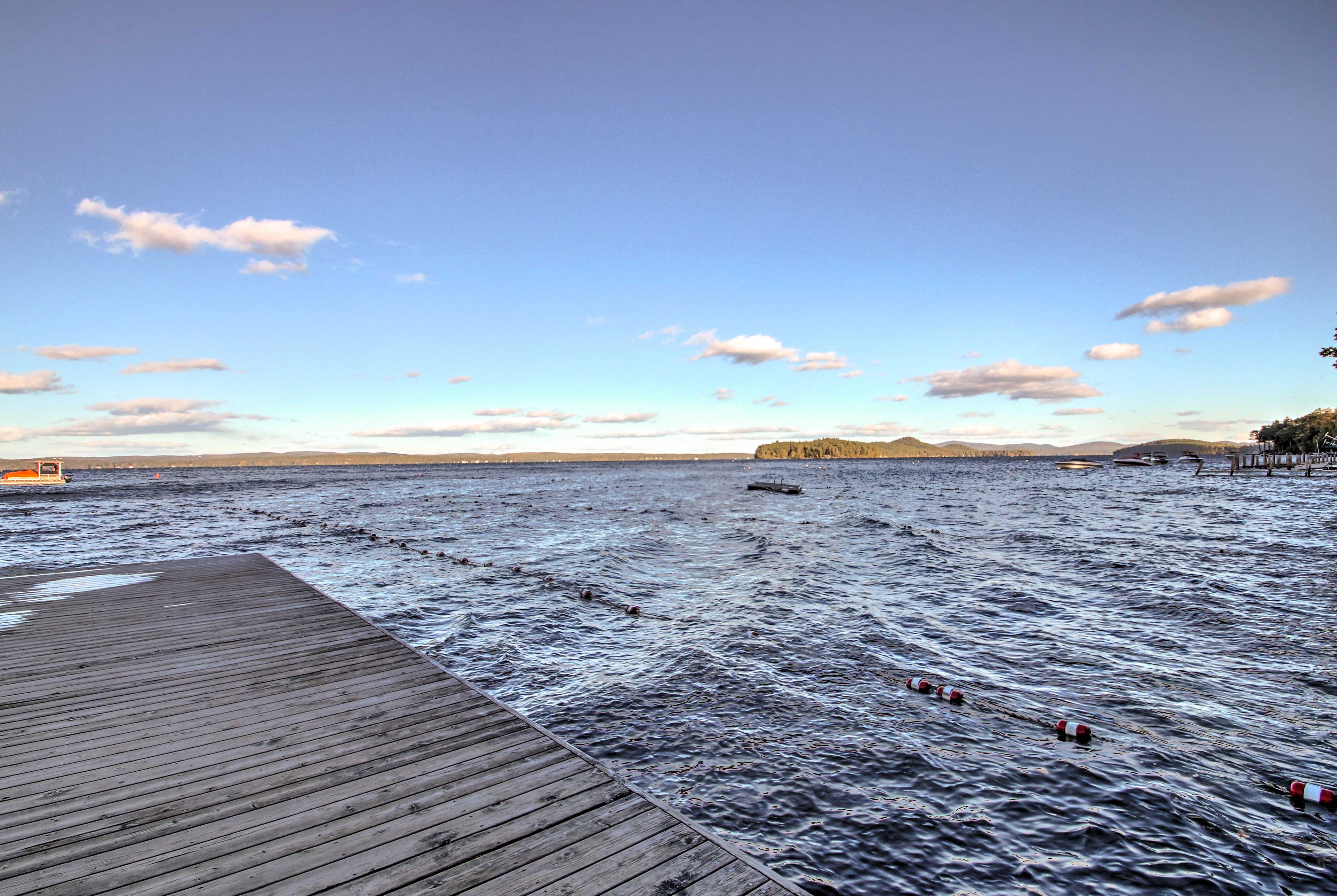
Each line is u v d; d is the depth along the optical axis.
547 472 158.38
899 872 4.95
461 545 23.86
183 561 13.71
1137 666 9.48
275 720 5.37
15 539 25.92
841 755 6.82
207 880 3.30
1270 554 18.55
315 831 3.75
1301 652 9.96
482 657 10.30
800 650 10.38
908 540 23.39
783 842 5.34
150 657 7.12
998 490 57.12
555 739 5.03
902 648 10.42
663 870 3.43
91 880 3.29
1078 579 15.80
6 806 3.99
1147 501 39.47
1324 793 5.77
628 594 15.14
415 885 3.28
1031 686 8.75
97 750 4.79
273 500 51.31
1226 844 5.24
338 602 9.76
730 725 7.60
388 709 5.62
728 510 39.44
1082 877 4.86
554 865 3.46
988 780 6.29
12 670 6.66
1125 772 6.39
